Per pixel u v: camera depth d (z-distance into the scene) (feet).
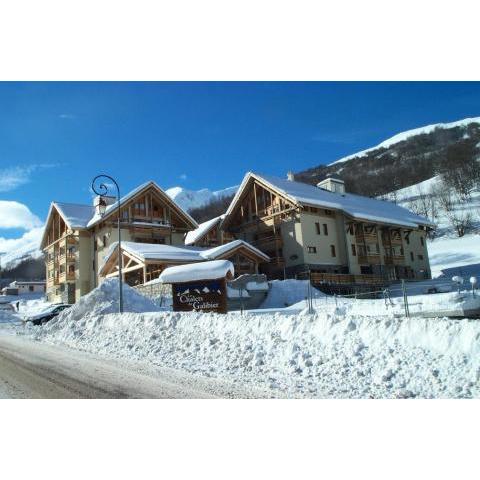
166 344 48.78
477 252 227.40
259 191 165.89
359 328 38.17
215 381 33.32
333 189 186.09
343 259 154.51
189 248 150.10
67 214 165.58
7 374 37.47
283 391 30.32
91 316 68.13
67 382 33.81
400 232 178.70
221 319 49.19
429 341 33.73
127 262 125.39
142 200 157.58
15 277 431.43
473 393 27.61
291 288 113.91
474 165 365.81
